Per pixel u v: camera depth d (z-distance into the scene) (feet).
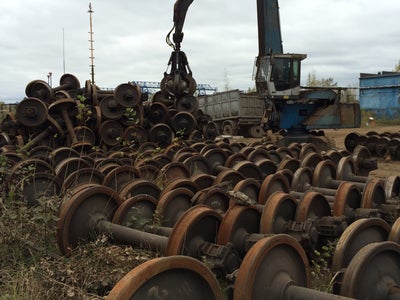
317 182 27.89
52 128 43.32
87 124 45.55
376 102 136.46
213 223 16.62
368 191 21.40
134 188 21.35
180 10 52.49
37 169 26.68
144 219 18.70
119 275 14.67
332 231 18.38
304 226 17.67
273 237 12.37
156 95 55.21
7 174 22.27
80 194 17.34
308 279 13.44
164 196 19.77
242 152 36.86
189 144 45.03
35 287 14.05
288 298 12.03
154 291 10.21
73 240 17.22
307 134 62.28
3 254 16.92
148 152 36.63
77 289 13.93
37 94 47.78
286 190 24.49
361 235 14.67
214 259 15.15
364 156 36.83
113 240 17.44
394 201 22.65
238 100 91.15
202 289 11.14
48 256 17.19
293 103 60.95
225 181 24.47
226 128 94.99
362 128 117.50
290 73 59.41
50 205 17.38
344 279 11.81
